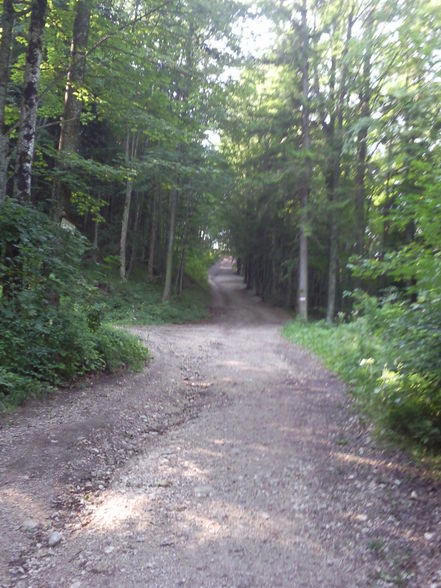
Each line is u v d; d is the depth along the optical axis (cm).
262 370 1105
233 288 5459
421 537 388
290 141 2334
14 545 375
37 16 973
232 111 2236
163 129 1334
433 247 589
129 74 1216
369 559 357
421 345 564
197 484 486
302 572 339
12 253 867
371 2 1917
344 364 1002
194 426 686
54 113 1430
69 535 394
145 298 2703
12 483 468
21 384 716
